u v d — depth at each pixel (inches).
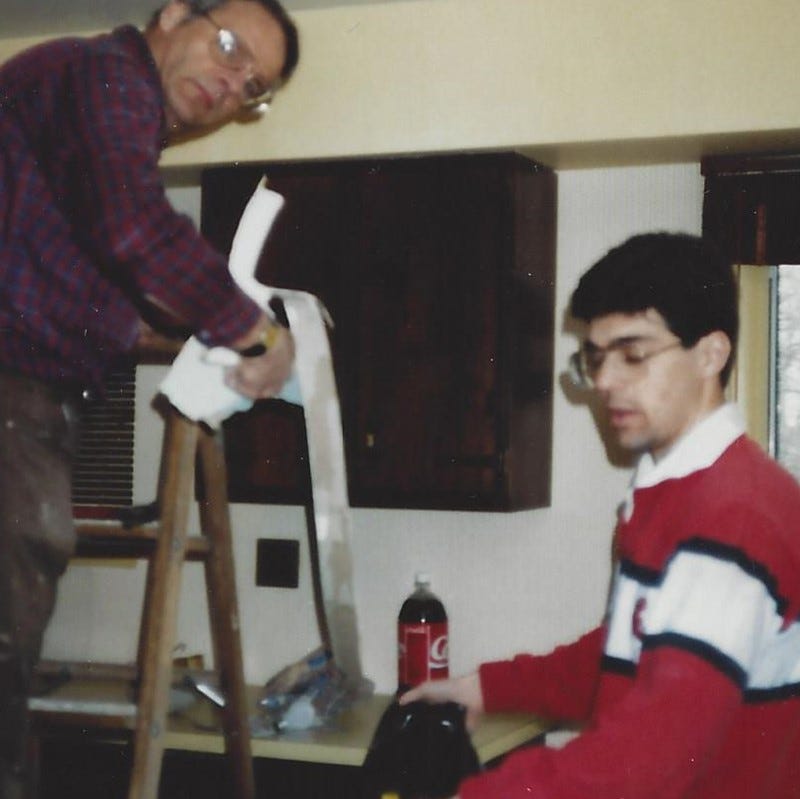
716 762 48.8
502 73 86.4
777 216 86.7
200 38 60.6
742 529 47.0
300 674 89.4
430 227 87.3
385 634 98.5
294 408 90.9
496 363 85.5
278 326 56.7
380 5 89.3
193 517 101.6
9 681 55.6
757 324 91.3
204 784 84.5
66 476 57.2
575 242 94.7
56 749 90.8
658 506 51.6
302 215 90.4
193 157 93.6
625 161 91.4
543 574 95.0
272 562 101.6
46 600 56.7
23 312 52.9
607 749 44.6
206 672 74.8
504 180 85.3
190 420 61.2
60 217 53.0
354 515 99.8
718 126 81.2
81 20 93.8
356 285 89.1
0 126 53.0
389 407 88.5
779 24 80.1
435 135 87.8
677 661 45.5
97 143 50.4
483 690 65.6
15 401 53.9
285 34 63.2
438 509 88.2
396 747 60.4
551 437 95.1
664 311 52.3
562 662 65.3
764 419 92.0
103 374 57.7
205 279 51.6
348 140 90.0
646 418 53.4
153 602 60.7
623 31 83.6
